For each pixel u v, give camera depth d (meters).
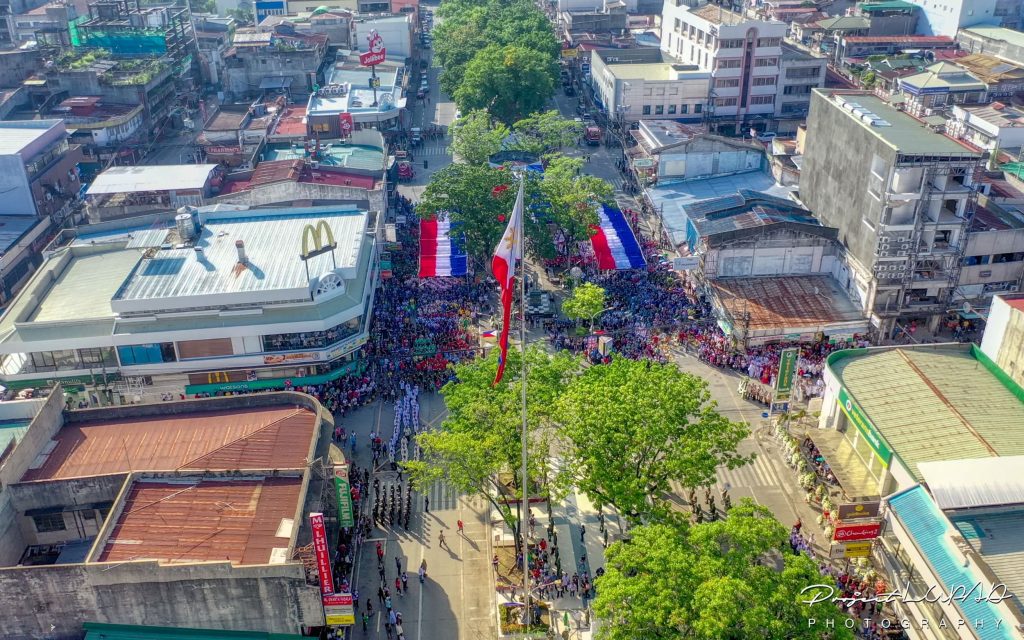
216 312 98.81
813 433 88.31
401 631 72.25
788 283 118.94
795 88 189.50
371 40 180.50
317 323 98.81
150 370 99.94
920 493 70.62
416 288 126.38
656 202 145.62
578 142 194.38
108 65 194.62
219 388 101.56
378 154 161.12
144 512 71.88
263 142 164.12
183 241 113.38
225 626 66.94
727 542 63.62
